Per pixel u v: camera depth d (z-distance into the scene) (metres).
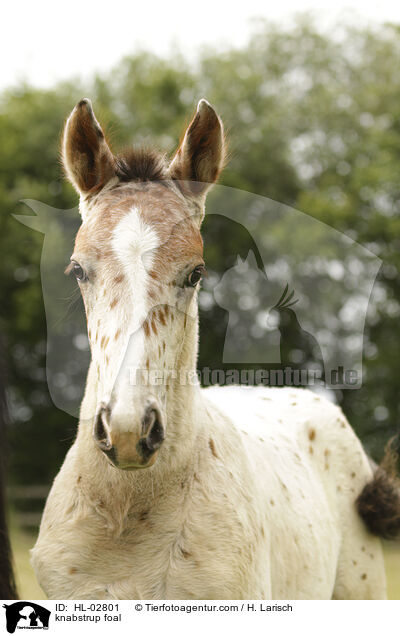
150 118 14.45
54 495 2.29
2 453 2.41
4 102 16.20
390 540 3.28
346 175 13.13
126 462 1.79
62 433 11.53
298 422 3.22
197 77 15.92
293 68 16.25
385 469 3.34
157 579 2.11
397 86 15.90
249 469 2.41
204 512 2.15
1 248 11.35
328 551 2.92
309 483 2.94
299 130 13.04
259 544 2.27
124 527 2.11
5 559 2.38
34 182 12.00
